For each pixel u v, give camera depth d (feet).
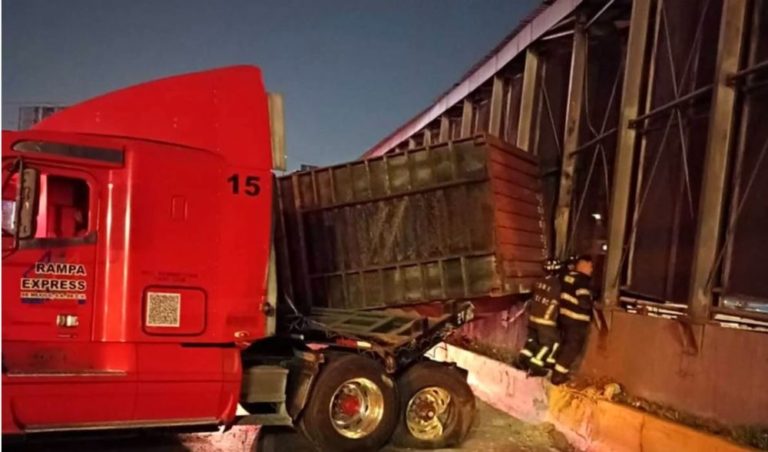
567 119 34.32
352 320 27.84
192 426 21.47
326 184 30.19
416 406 25.77
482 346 39.29
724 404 19.85
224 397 21.48
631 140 28.17
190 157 21.30
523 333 33.04
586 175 33.35
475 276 28.35
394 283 29.32
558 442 26.14
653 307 25.32
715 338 20.54
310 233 30.45
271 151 22.67
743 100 21.45
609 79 32.22
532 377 29.81
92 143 20.12
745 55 21.57
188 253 21.08
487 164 28.25
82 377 19.51
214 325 21.40
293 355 25.12
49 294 19.58
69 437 20.27
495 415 30.71
